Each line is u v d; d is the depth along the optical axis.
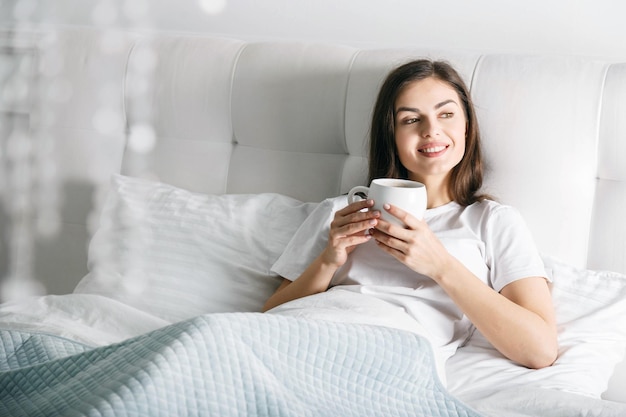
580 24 1.67
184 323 1.03
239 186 1.75
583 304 1.40
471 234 1.44
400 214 1.29
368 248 1.47
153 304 1.56
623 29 1.63
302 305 1.32
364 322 1.24
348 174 1.66
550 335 1.32
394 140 1.50
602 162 1.46
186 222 1.65
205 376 0.97
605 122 1.45
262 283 1.57
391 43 1.85
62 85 1.90
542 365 1.33
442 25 1.79
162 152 1.83
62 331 1.37
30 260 2.00
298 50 1.71
